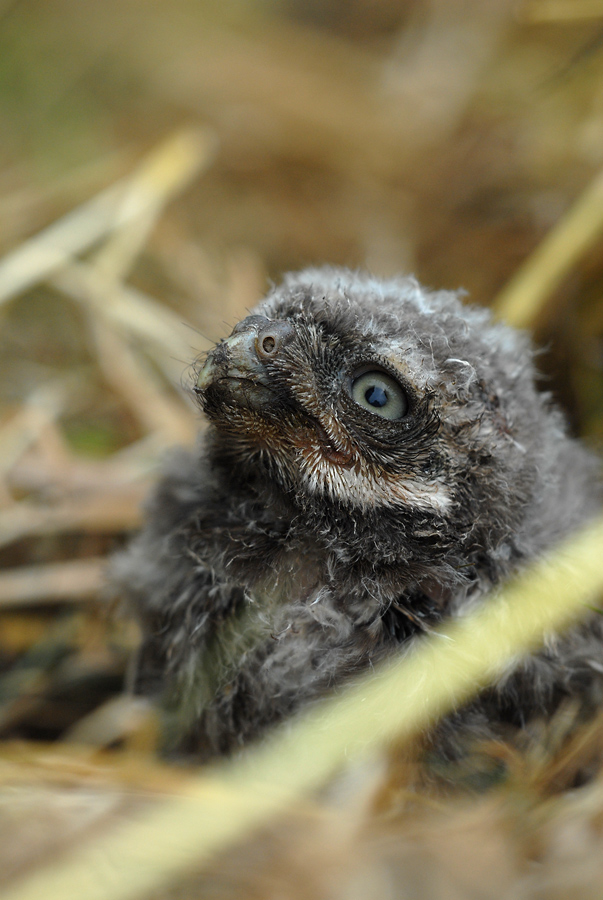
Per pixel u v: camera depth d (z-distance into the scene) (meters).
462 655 0.42
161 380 0.53
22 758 0.43
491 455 0.43
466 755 0.42
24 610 0.49
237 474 0.43
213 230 0.63
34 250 0.53
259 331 0.42
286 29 0.83
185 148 0.56
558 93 0.56
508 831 0.40
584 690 0.43
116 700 0.47
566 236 0.51
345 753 0.42
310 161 0.67
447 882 0.39
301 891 0.39
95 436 0.52
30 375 0.53
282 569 0.43
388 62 0.74
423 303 0.44
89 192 0.59
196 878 0.39
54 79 0.76
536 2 0.53
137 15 0.81
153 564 0.44
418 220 0.61
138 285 0.56
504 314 0.51
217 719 0.43
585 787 0.42
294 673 0.43
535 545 0.43
